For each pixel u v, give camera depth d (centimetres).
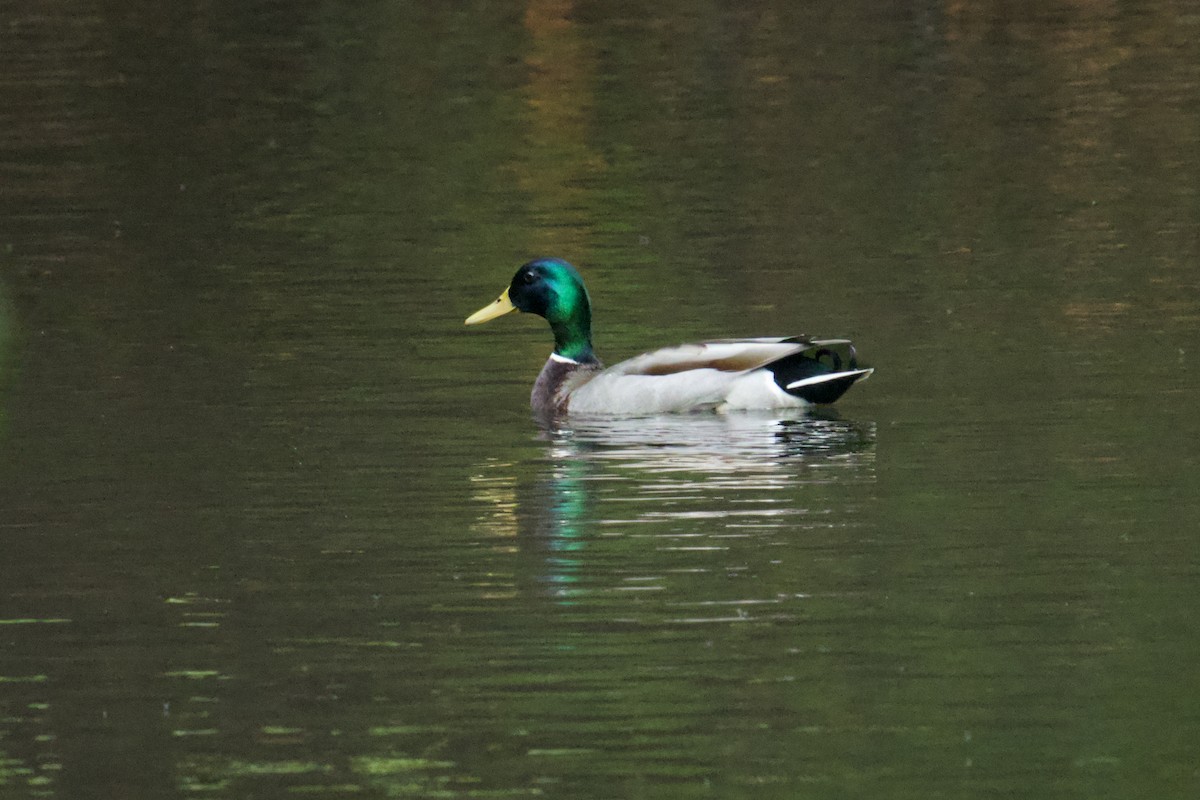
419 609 1190
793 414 1623
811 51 3650
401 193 2664
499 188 2677
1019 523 1314
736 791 938
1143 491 1373
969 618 1149
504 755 986
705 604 1181
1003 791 930
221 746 1009
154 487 1454
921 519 1330
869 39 3738
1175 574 1211
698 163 2789
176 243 2403
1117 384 1661
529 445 1562
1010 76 3350
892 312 1958
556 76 3497
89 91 3438
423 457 1527
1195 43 3569
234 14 4172
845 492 1398
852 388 1689
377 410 1678
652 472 1468
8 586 1248
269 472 1488
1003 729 998
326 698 1062
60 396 1728
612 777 959
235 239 2420
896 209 2453
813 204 2502
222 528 1355
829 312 1966
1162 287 2014
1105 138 2842
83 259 2325
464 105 3281
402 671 1096
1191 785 930
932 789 936
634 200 2564
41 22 4116
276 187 2725
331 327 1981
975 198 2497
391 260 2283
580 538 1313
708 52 3669
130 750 1007
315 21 4088
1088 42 3622
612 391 1648
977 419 1575
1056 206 2433
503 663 1102
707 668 1085
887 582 1212
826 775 953
